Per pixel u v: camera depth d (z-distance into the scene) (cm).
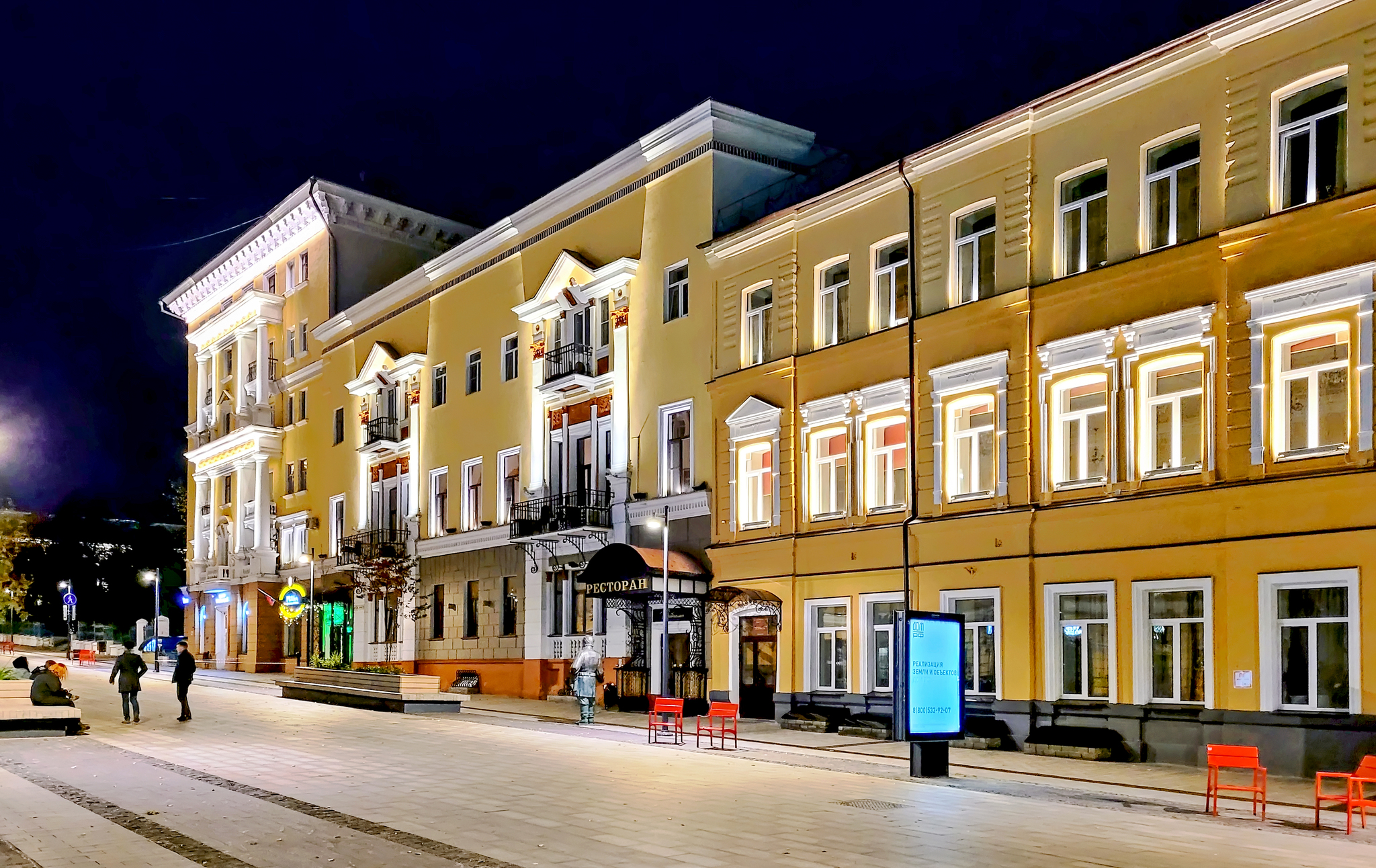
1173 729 2139
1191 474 2161
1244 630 2044
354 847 1234
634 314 3653
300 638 5734
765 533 3112
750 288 3247
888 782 1848
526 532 3884
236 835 1302
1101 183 2392
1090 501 2314
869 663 2792
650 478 3534
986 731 2447
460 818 1430
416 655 4684
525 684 4003
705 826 1376
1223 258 2123
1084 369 2367
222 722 2862
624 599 3425
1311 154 2031
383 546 4741
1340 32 1986
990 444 2566
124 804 1534
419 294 4866
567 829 1352
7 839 1274
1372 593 1872
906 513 2731
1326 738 1909
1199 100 2197
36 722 2441
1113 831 1377
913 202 2772
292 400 5981
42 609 8750
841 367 2928
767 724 2925
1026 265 2492
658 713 2552
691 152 3469
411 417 4819
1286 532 1995
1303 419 2009
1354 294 1934
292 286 6025
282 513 5969
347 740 2448
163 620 7519
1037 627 2405
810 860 1173
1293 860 1207
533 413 4081
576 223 3956
